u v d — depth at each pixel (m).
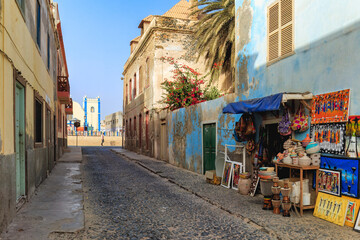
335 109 5.46
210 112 10.93
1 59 4.57
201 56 18.39
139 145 22.86
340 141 5.34
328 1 5.66
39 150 8.70
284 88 6.92
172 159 15.15
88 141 46.25
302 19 6.35
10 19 5.14
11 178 5.07
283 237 4.60
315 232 4.79
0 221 4.38
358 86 5.01
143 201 7.17
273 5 7.35
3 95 4.65
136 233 4.91
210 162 10.95
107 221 5.55
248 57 8.48
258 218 5.57
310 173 5.98
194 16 19.70
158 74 17.97
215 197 7.39
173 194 7.98
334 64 5.51
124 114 30.89
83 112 70.19
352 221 4.99
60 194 7.64
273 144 7.57
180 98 15.19
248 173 7.80
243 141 8.27
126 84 29.52
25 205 6.38
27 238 4.45
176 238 4.69
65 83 17.42
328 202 5.44
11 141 5.16
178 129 14.27
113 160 18.14
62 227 4.98
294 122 6.29
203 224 5.39
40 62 9.02
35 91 7.90
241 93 8.85
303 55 6.31
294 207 5.80
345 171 5.17
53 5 15.23
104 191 8.38
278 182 5.83
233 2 13.37
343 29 5.32
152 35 18.28
